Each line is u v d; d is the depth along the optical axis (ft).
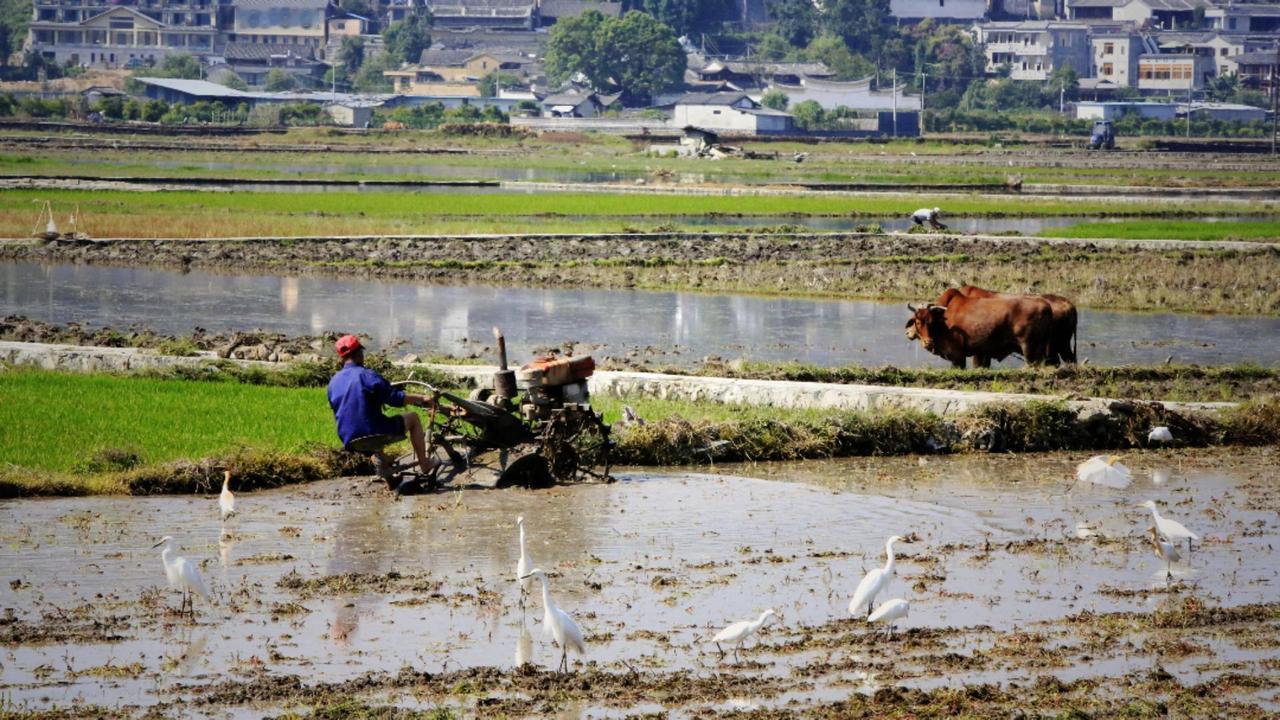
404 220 652.07
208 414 239.09
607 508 193.06
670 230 615.98
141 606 148.97
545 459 204.33
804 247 561.84
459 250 543.80
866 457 233.55
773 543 177.37
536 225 641.81
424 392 258.57
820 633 144.05
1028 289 457.27
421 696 126.62
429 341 354.74
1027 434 240.12
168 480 198.80
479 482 202.08
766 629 144.66
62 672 130.93
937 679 132.16
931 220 632.79
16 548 168.66
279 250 539.29
